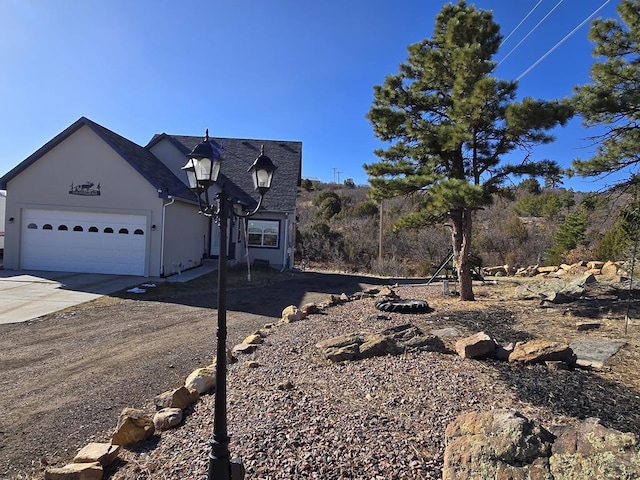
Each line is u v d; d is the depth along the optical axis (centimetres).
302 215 3566
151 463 364
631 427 375
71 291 1240
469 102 788
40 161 1543
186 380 550
